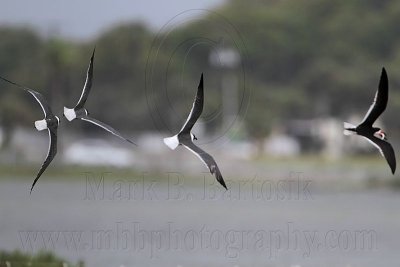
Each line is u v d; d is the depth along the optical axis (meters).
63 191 61.78
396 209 56.91
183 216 51.50
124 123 111.31
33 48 114.94
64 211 53.75
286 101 123.75
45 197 59.41
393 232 47.44
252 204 57.00
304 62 129.88
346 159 104.50
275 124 119.88
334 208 56.81
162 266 37.06
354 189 69.31
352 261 39.72
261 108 121.31
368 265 38.66
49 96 110.31
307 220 51.56
